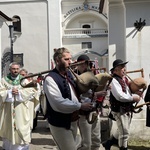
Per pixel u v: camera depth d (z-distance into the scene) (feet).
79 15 86.79
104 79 14.80
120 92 18.43
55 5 76.07
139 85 19.21
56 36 76.13
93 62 17.48
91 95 14.47
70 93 12.56
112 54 28.27
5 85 20.86
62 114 12.26
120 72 18.92
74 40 82.84
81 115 15.29
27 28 75.82
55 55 12.68
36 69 75.61
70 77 13.23
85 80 13.24
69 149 12.39
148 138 25.17
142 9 25.54
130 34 25.67
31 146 24.91
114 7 28.02
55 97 12.00
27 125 20.99
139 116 25.35
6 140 21.02
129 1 25.40
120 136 19.17
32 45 75.77
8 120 20.66
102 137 26.16
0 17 36.55
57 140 12.46
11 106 20.59
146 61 25.54
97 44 82.99
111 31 28.25
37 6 75.97
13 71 20.90
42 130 31.91
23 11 75.92
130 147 23.25
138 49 25.58
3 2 75.87
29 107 21.49
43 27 76.07
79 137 16.19
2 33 75.10
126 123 19.01
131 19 25.62
